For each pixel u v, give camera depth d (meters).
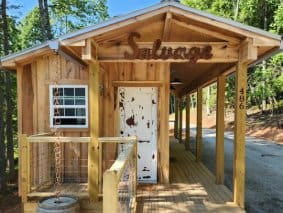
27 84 7.44
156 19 5.16
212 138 22.19
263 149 17.09
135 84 7.76
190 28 5.33
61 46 5.07
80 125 7.38
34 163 7.26
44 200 5.12
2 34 15.32
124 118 7.89
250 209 7.41
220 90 7.65
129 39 5.39
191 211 5.57
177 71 9.55
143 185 7.54
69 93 7.43
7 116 14.25
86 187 6.48
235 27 4.97
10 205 11.61
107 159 7.65
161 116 7.80
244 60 5.23
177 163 10.91
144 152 7.88
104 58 5.50
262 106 28.42
